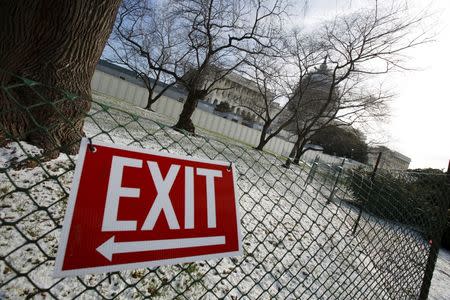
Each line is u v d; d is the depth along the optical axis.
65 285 2.23
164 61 25.62
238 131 39.78
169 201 1.43
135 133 7.68
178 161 1.51
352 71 17.38
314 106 21.23
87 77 4.21
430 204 3.60
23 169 3.45
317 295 3.27
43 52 3.84
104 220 1.22
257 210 5.35
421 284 3.45
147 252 1.31
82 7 3.97
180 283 2.71
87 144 1.24
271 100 21.64
